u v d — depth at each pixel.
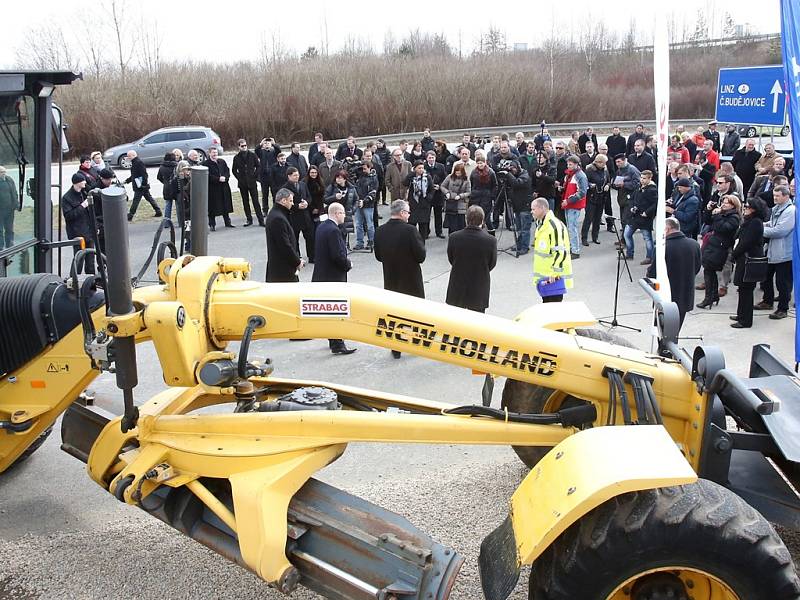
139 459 4.02
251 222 16.83
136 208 17.55
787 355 8.50
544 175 14.23
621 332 9.31
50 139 5.54
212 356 3.99
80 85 33.94
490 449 6.21
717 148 21.02
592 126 34.59
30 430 4.56
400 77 36.75
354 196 13.98
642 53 45.62
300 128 35.53
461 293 8.53
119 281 3.51
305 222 13.04
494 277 12.20
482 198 14.00
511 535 3.47
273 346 9.17
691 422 4.18
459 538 4.87
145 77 35.56
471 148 19.77
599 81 41.53
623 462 3.28
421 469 5.88
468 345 4.13
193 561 4.69
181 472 4.04
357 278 12.22
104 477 4.26
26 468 6.02
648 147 17.28
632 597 3.59
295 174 12.83
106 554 4.79
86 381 4.46
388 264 8.70
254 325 4.04
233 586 4.43
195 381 3.93
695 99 38.91
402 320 4.09
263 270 12.73
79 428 4.77
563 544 3.43
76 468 6.03
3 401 4.53
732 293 11.20
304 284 4.20
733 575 3.29
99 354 3.86
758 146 22.12
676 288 8.84
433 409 4.55
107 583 4.48
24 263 5.54
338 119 35.34
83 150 32.84
